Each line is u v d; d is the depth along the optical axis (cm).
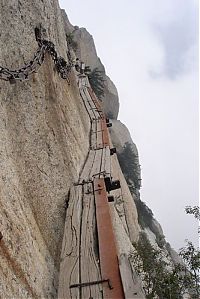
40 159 964
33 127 986
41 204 863
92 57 5409
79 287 677
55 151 1121
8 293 534
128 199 2511
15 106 898
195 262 666
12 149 798
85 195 1066
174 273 684
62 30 1989
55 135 1179
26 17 1168
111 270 709
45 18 1426
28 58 1069
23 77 945
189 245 755
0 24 903
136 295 644
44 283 683
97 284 678
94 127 2278
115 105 5388
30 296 604
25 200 770
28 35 1138
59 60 1477
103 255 757
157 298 713
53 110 1246
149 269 734
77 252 784
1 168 686
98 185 1132
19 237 649
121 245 977
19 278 591
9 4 1017
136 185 4625
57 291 703
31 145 932
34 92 1068
